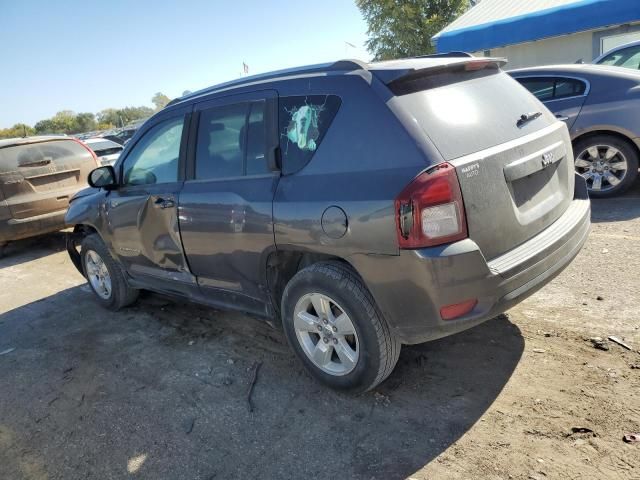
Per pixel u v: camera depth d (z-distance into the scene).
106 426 3.14
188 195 3.61
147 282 4.43
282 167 3.05
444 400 2.94
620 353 3.11
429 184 2.39
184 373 3.63
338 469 2.54
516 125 2.93
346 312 2.83
